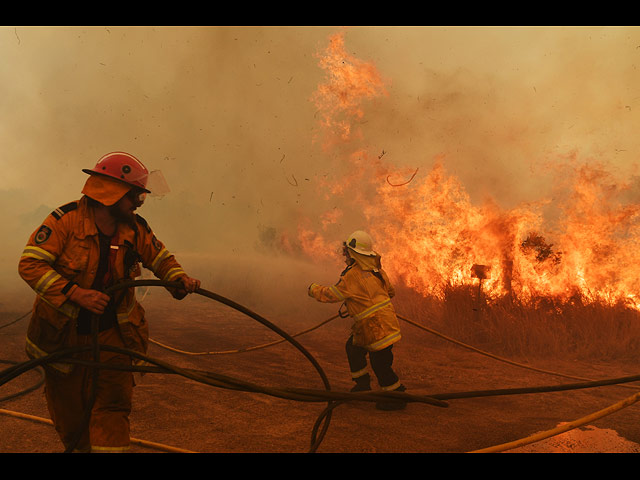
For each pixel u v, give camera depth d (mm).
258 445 4117
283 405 5090
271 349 7352
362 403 5324
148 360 2775
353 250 5324
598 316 7992
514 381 6211
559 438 4449
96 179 3043
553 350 7484
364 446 4176
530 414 5102
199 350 7152
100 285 3053
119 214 3086
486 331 7961
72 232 2969
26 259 2852
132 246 3164
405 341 8016
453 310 8461
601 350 7422
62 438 3242
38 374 5652
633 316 8086
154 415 4672
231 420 4637
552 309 8555
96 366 2727
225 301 3254
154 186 3191
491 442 4344
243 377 5953
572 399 5598
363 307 5191
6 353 6480
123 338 3133
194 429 4398
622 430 4672
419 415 5012
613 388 6023
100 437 3008
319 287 5328
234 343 7621
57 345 2986
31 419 4383
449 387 5945
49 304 2934
